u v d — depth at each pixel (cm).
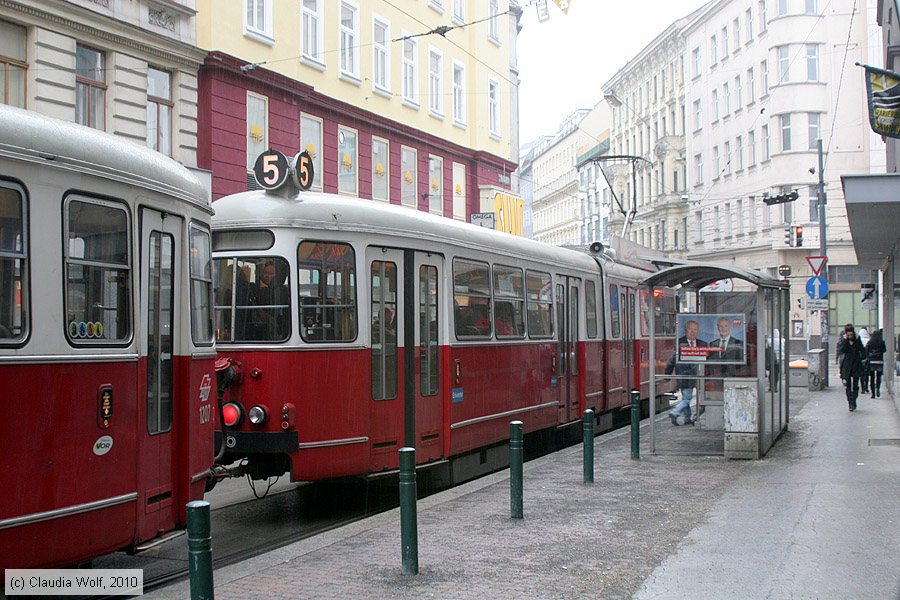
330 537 900
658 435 1559
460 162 3600
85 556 656
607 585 727
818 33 5194
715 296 1501
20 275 607
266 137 2492
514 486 984
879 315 3738
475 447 1316
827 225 5222
